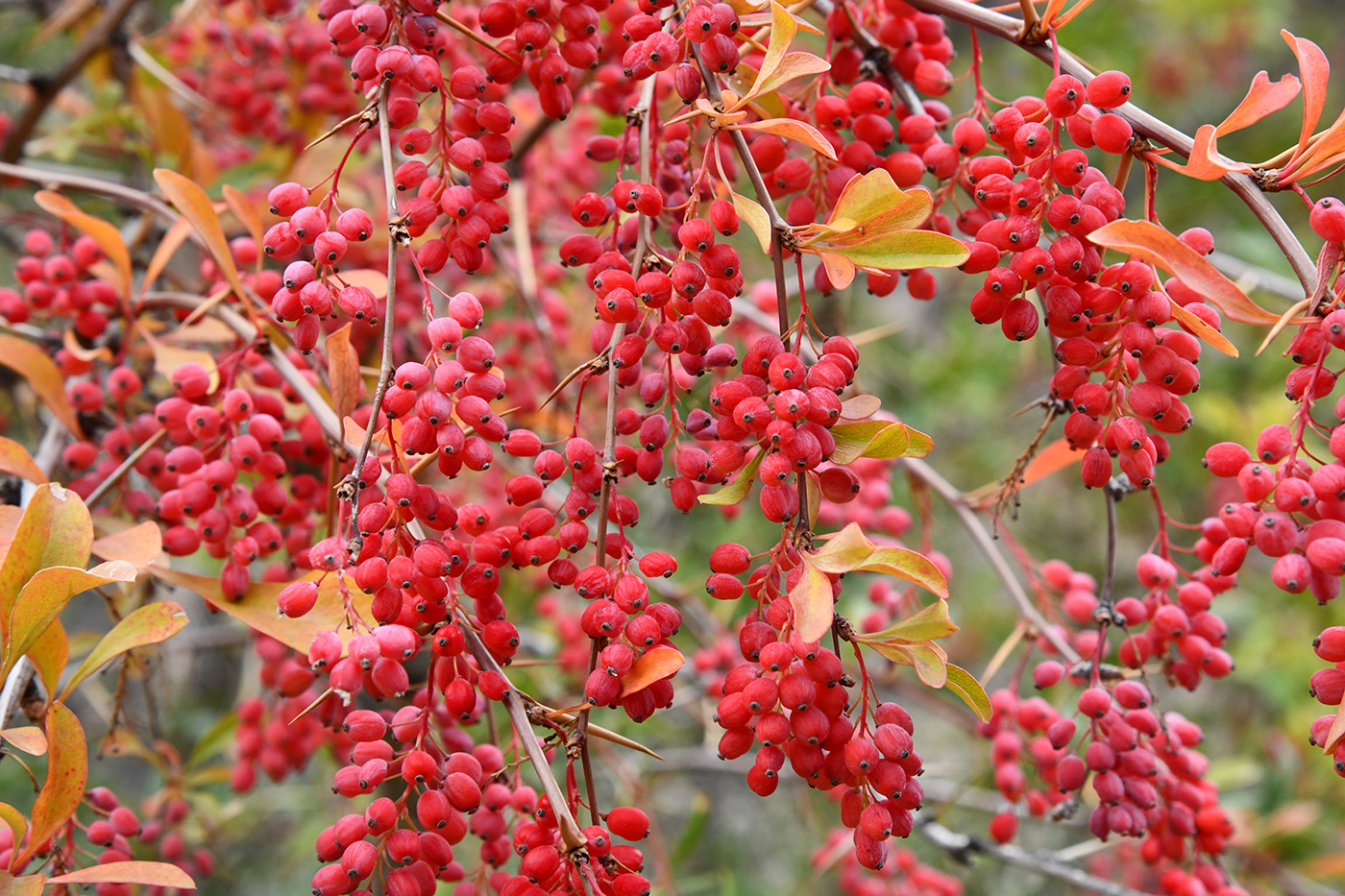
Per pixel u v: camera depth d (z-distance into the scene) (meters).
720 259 0.64
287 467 0.80
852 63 0.71
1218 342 0.63
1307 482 0.64
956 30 1.40
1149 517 1.80
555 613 1.16
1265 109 0.63
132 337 0.79
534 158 1.15
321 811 1.41
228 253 0.74
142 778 1.57
